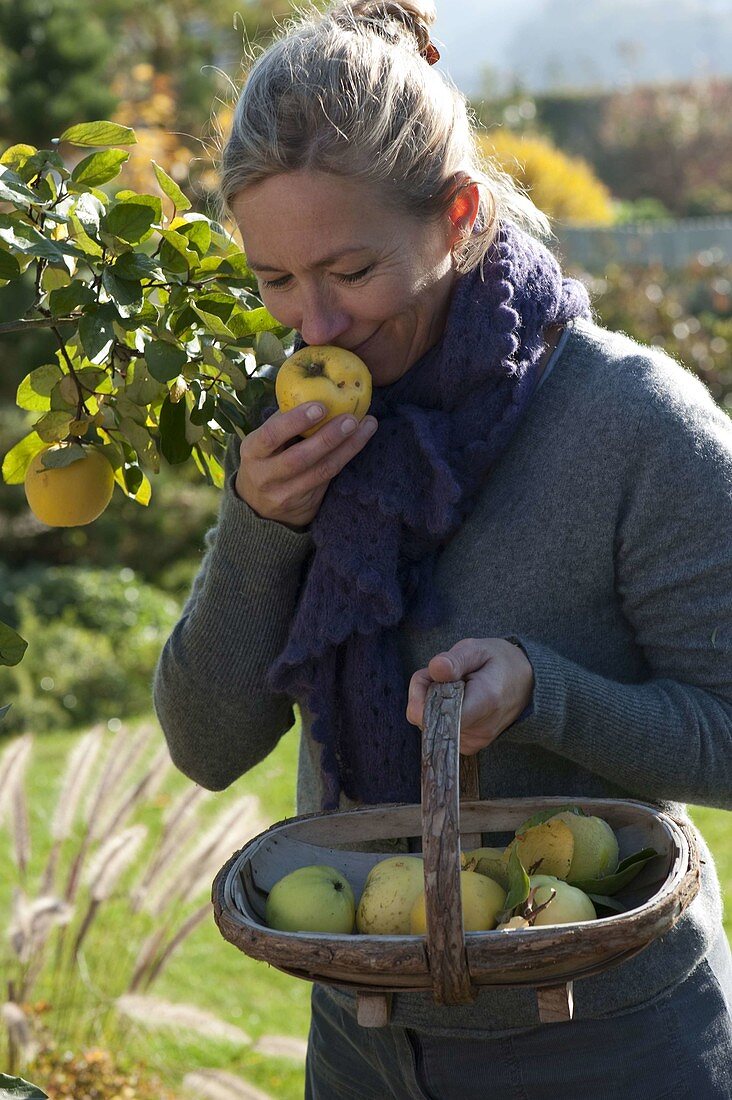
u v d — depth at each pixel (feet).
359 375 3.80
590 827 3.60
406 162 3.58
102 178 4.18
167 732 4.51
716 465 3.76
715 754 3.79
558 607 3.90
